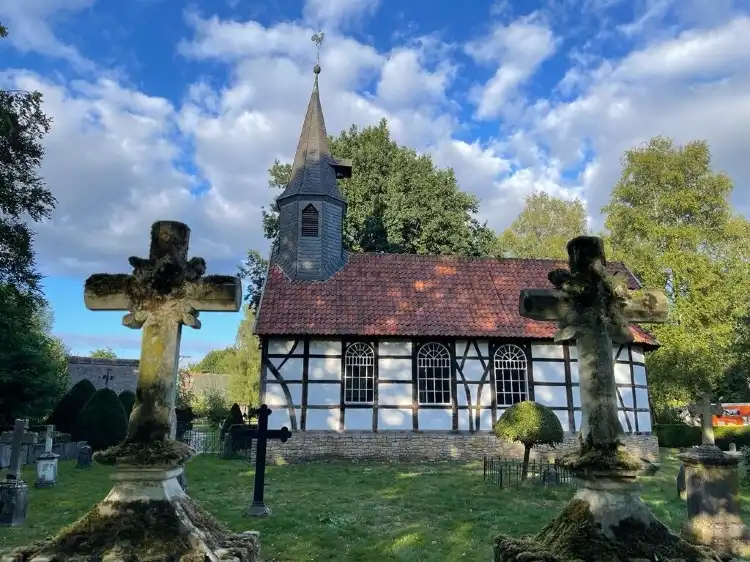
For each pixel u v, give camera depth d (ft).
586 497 16.46
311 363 65.67
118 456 16.51
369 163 110.52
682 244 100.83
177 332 18.44
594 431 16.85
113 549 15.03
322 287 72.02
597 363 17.29
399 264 77.77
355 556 26.48
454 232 108.37
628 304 18.11
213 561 15.20
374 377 66.18
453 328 67.62
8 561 15.21
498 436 48.26
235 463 62.49
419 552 26.94
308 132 80.53
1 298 68.08
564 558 14.97
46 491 42.14
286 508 36.63
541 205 148.05
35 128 71.36
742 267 97.09
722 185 103.09
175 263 18.66
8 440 41.42
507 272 78.59
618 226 109.81
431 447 64.80
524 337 67.26
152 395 17.51
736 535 29.04
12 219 73.72
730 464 30.04
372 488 45.19
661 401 101.14
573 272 18.56
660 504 39.81
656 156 106.83
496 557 17.42
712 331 91.71
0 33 57.57
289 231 76.23
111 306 18.56
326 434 63.98
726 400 106.73
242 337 166.20
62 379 110.52
